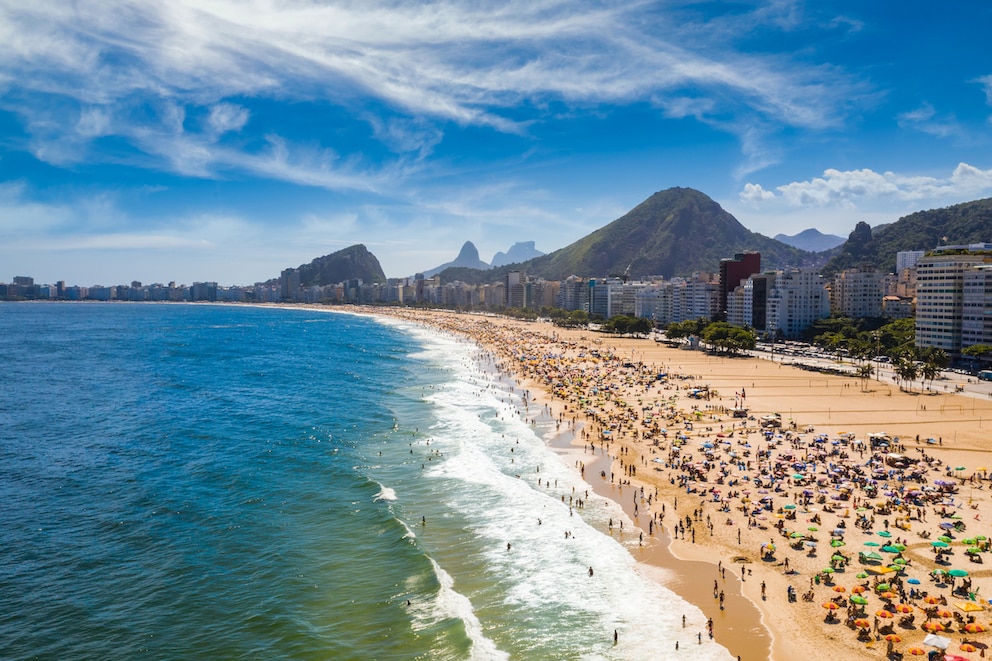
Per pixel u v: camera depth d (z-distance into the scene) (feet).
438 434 360.28
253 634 160.56
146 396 472.85
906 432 363.35
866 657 150.00
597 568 197.67
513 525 230.07
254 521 229.66
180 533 218.38
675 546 212.84
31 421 380.99
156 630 161.89
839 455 313.32
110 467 289.33
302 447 328.08
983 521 225.15
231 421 388.78
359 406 440.45
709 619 168.04
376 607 173.27
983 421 391.04
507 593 183.73
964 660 143.54
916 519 228.43
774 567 196.34
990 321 598.34
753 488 265.54
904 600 172.55
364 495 256.73
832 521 229.04
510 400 477.77
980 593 174.60
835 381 554.05
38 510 235.61
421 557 199.72
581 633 163.02
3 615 166.20
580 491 266.98
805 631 161.58
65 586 181.78
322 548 208.44
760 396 478.59
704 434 360.89
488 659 151.02
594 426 385.91
